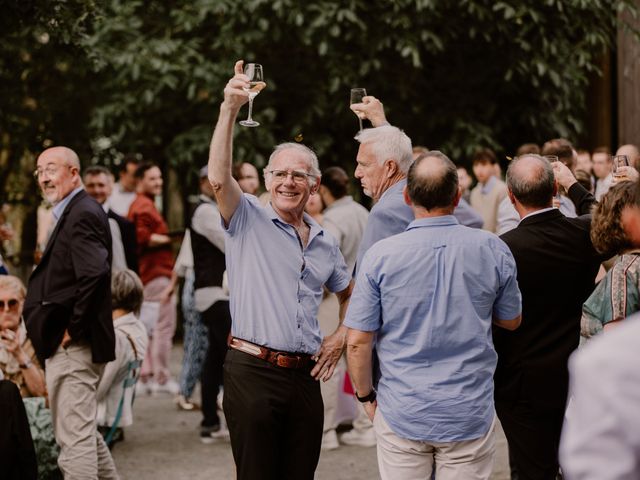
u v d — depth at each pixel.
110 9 9.23
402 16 8.83
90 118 10.20
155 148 10.45
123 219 6.77
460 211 5.80
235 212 3.67
